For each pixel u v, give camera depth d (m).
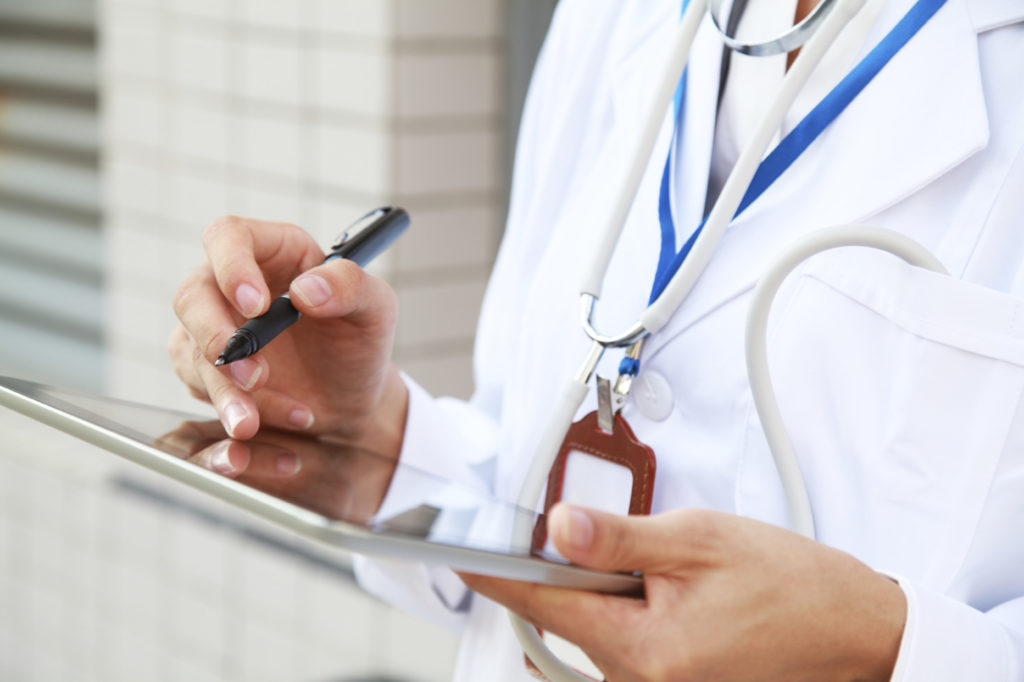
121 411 0.73
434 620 1.06
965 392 0.71
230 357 0.74
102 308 2.75
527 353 0.94
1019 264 0.72
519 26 2.08
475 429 1.06
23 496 2.98
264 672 2.53
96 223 2.72
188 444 0.67
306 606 2.44
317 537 0.52
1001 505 0.70
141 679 2.80
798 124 0.80
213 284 0.82
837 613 0.62
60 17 2.68
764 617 0.60
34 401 0.67
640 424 0.84
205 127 2.35
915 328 0.72
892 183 0.75
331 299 0.78
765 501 0.77
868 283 0.74
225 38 2.27
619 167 0.93
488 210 2.17
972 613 0.65
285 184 2.21
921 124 0.75
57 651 2.99
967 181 0.75
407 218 0.95
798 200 0.79
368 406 0.90
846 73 0.80
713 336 0.79
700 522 0.60
